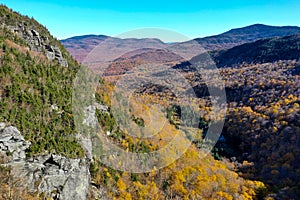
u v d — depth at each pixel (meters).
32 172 20.12
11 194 17.91
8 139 20.02
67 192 21.17
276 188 42.41
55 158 21.39
